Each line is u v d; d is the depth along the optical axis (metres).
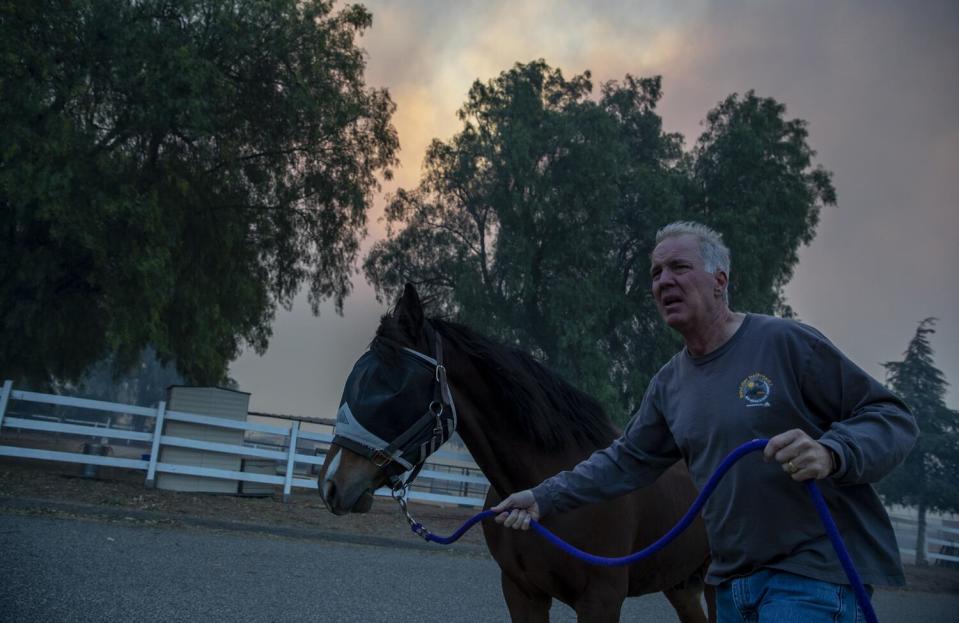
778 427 1.89
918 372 25.83
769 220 25.89
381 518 12.09
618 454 2.37
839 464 1.61
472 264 25.38
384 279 27.92
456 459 13.50
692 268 2.09
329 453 2.53
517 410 2.80
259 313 21.03
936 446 23.20
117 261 15.27
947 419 24.58
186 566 6.47
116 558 6.41
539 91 27.08
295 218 20.22
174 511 9.73
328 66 19.19
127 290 15.32
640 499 3.04
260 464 12.39
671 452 2.35
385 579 7.25
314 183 19.95
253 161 19.17
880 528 1.86
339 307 21.44
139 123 15.45
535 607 2.93
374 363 2.60
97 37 15.07
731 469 1.93
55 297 16.73
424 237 27.98
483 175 26.45
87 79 15.12
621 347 25.94
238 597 5.50
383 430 2.48
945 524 23.39
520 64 26.83
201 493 11.57
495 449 2.82
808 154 27.81
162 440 11.30
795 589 1.79
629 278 27.06
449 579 7.81
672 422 2.16
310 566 7.39
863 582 1.79
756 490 1.88
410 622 5.47
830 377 1.88
